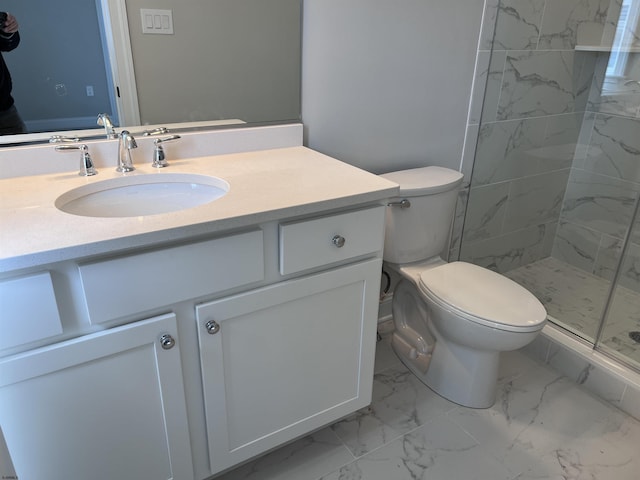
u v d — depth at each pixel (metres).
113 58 1.30
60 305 0.91
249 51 1.48
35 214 1.01
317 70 1.61
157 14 1.32
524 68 2.13
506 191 2.36
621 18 2.21
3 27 1.16
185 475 1.21
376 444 1.57
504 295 1.60
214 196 1.30
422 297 1.69
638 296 2.24
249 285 1.14
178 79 1.41
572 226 2.57
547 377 1.91
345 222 1.21
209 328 1.09
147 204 1.30
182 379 1.11
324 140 1.72
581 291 2.35
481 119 2.10
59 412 0.97
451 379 1.74
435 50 1.83
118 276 0.94
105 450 1.06
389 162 1.90
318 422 1.43
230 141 1.52
